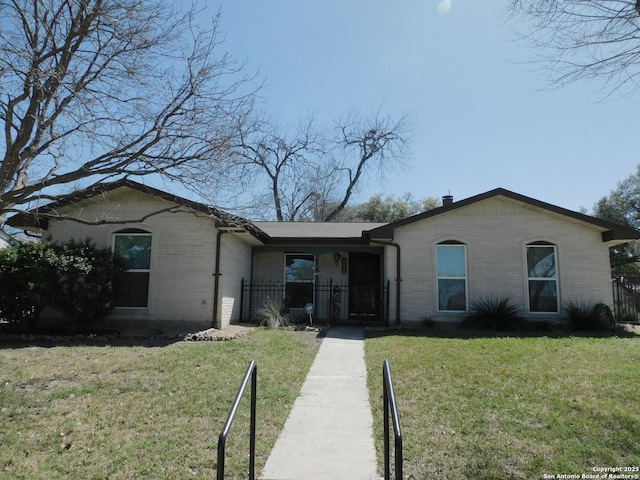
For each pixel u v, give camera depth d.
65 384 6.62
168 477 4.03
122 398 6.01
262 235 14.14
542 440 4.65
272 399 6.10
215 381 6.78
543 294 13.45
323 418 5.49
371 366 7.87
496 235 13.70
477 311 13.16
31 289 10.34
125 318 12.16
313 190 35.50
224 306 12.55
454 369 7.34
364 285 16.00
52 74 6.44
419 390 6.31
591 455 4.32
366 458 4.44
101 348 9.23
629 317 14.94
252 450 3.93
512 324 12.62
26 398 5.95
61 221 12.48
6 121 6.87
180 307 12.16
